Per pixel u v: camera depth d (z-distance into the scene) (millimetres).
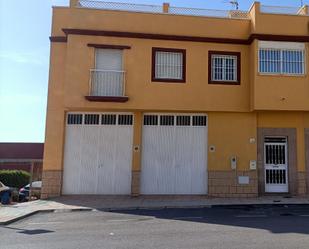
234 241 8859
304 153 18859
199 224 11375
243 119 18828
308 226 10781
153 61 18406
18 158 37688
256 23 18328
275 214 13320
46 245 8648
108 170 18438
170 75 18531
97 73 18125
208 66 18656
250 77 18688
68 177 18344
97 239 9281
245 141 18719
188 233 9961
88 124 18625
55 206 15391
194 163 18656
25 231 10523
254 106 17984
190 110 18406
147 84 18266
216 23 18891
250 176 18531
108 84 18141
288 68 18422
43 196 18031
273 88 18141
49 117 18406
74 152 18453
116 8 18562
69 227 11117
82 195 18172
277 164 18891
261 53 18344
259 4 18469
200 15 18859
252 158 18641
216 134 18688
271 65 18359
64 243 8844
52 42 18812
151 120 18828
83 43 18156
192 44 18719
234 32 18938
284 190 18797
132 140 18547
